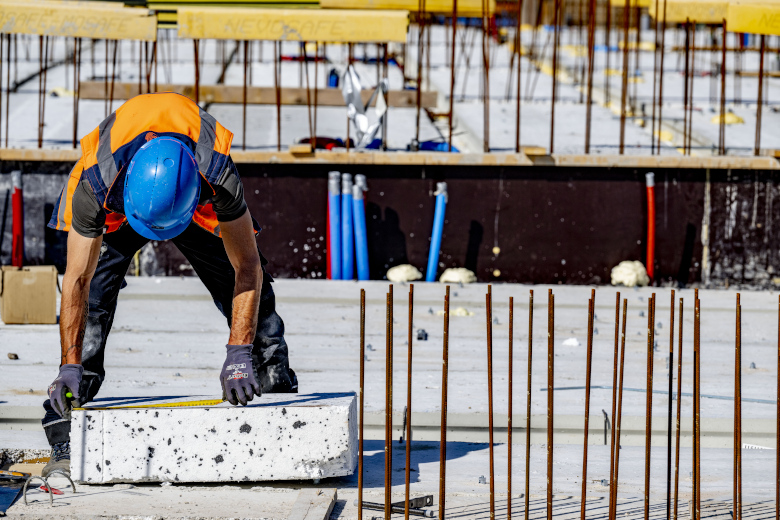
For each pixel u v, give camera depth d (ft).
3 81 90.17
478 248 60.59
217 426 27.45
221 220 26.55
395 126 74.59
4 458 32.01
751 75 102.78
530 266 60.85
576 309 53.26
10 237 59.67
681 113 78.84
